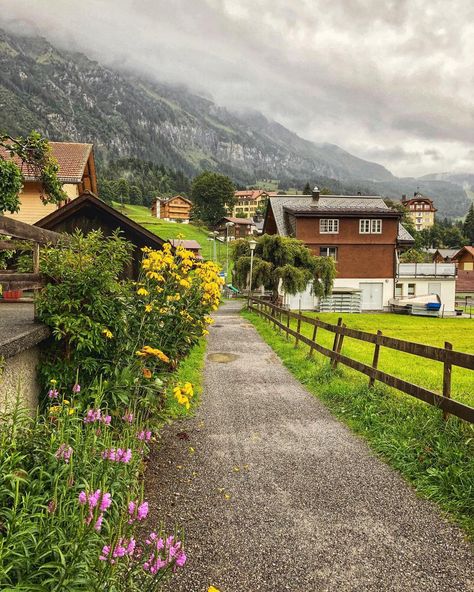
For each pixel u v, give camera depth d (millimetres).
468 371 11398
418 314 34094
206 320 6902
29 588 1964
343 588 2926
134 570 2391
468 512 3756
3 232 4301
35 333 4617
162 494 4133
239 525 3650
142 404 4863
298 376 9438
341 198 39969
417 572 3078
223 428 6094
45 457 2988
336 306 34969
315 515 3818
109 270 5367
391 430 5570
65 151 21484
